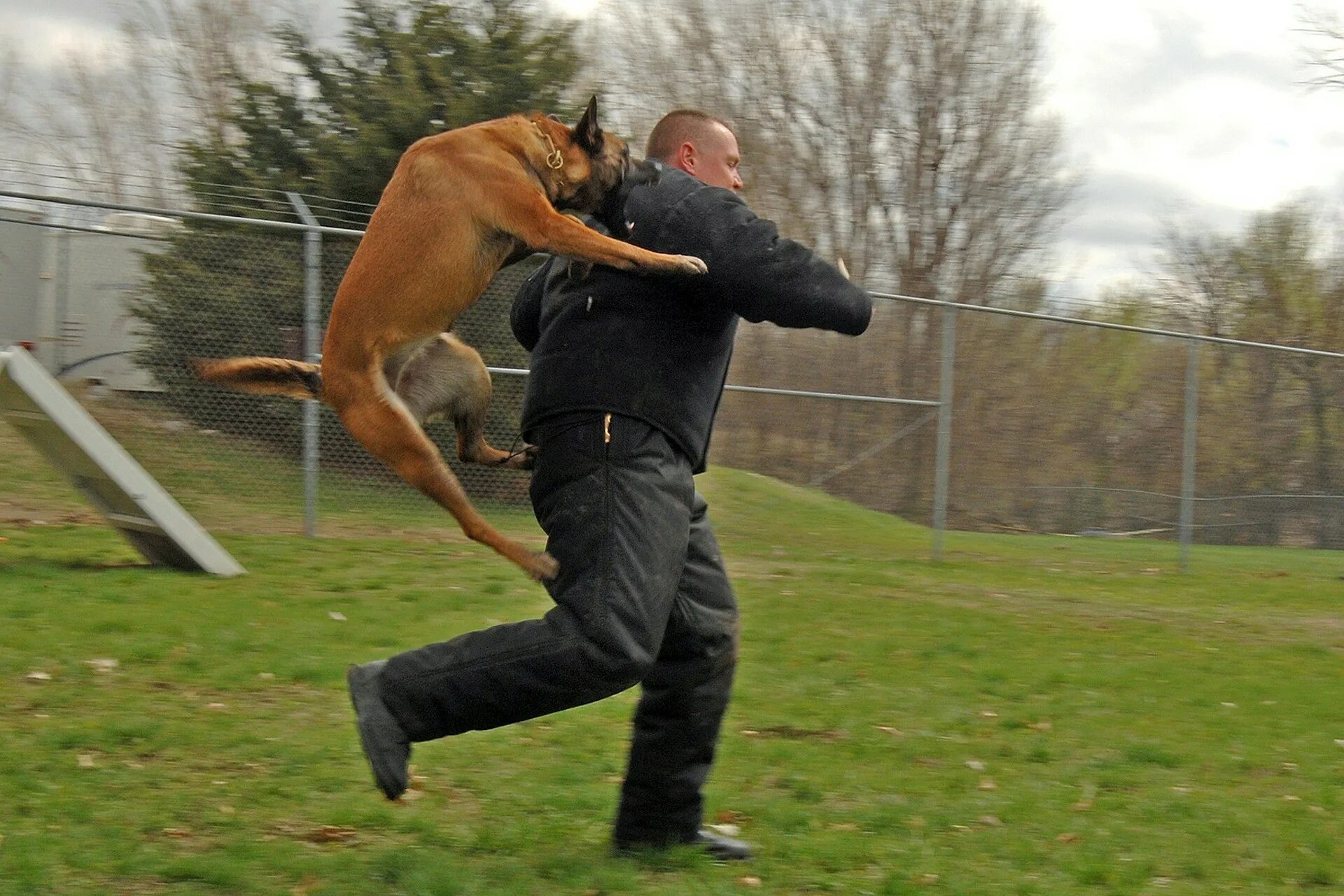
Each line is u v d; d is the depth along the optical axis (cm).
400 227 366
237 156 1361
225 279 1025
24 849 359
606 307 344
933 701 617
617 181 376
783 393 1112
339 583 819
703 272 332
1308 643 867
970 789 478
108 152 2592
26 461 1214
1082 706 624
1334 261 2508
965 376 1197
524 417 357
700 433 350
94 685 553
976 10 2112
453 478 362
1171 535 1284
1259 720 611
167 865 354
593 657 327
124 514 830
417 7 1381
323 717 528
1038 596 1002
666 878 365
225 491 1027
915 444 1170
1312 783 507
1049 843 418
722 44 2170
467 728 333
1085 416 1248
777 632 766
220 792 430
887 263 2184
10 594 708
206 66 2420
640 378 339
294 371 409
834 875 379
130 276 1000
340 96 1362
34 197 881
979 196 2162
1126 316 2405
